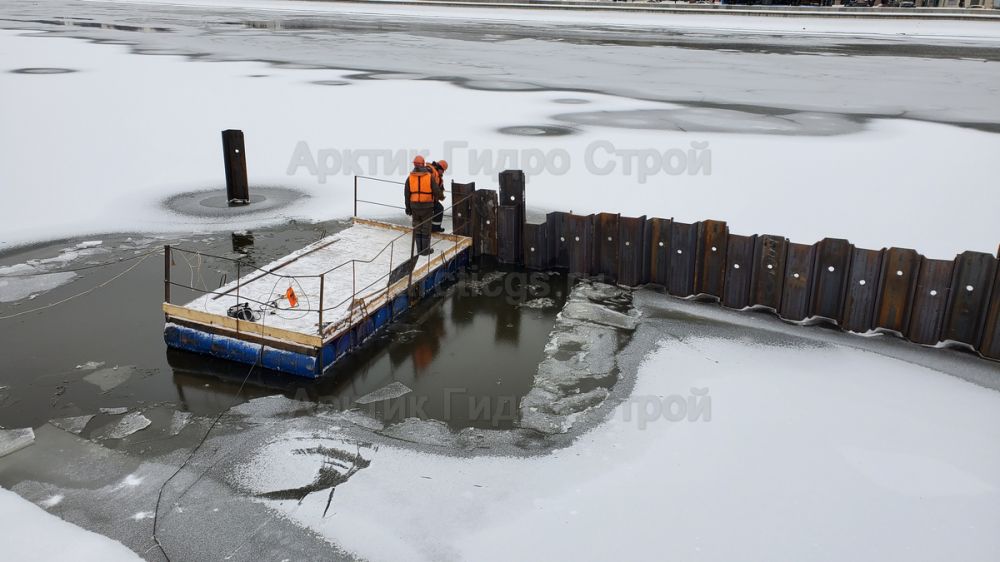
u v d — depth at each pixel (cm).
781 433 704
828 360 859
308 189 1602
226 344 820
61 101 2605
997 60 4031
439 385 789
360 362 838
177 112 2445
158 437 686
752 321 972
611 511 591
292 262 1049
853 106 2673
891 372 830
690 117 2458
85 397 753
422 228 1062
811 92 2997
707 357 863
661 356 864
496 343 895
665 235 1062
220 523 573
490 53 4284
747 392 781
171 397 755
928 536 569
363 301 875
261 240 1274
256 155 1884
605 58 4103
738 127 2289
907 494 618
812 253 935
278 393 766
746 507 599
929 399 771
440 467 645
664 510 594
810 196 1545
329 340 801
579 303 1027
